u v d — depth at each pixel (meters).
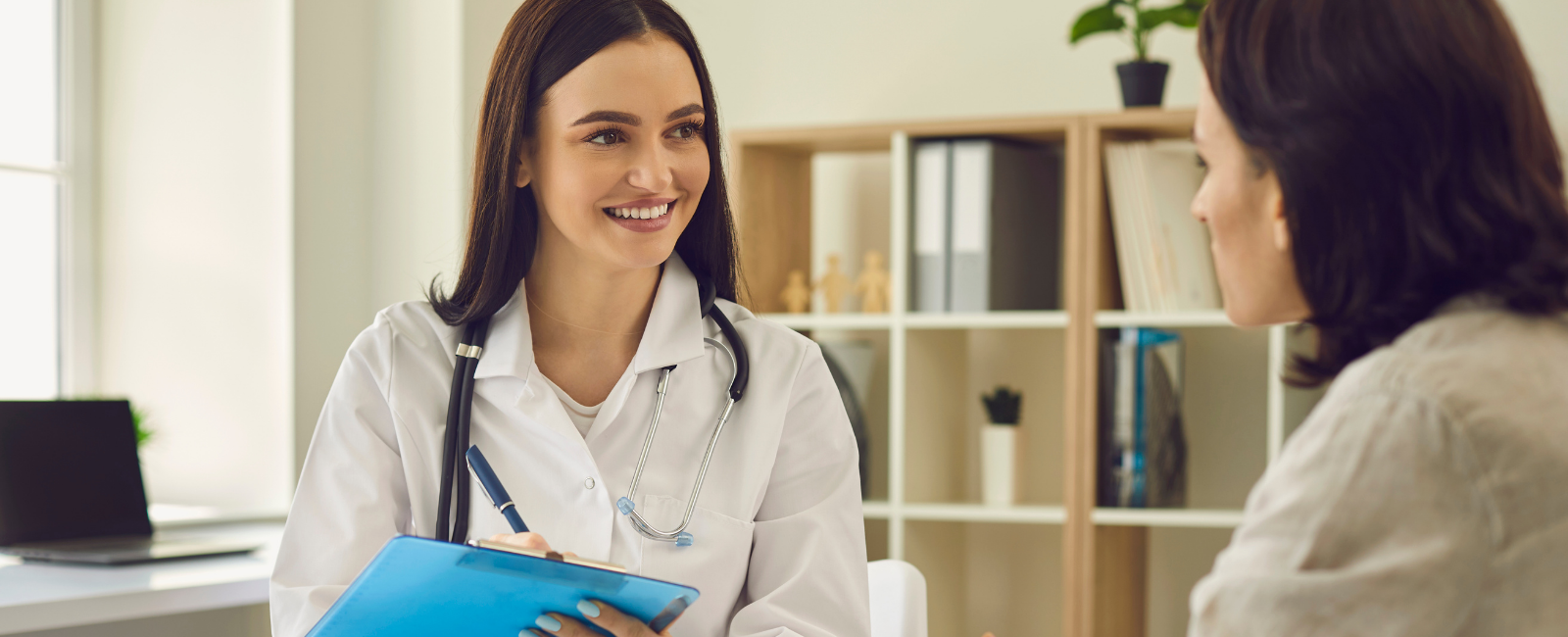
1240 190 0.75
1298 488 0.66
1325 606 0.63
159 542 2.12
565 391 1.31
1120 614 2.45
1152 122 2.29
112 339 2.64
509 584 0.93
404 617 1.02
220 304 2.61
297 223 2.59
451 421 1.24
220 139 2.62
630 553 1.22
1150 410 2.32
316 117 2.64
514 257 1.29
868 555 2.65
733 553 1.26
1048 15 2.68
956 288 2.41
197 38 2.63
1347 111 0.69
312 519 1.24
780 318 2.56
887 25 2.83
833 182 2.87
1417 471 0.63
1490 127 0.68
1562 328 0.69
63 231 2.59
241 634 2.36
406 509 1.30
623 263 1.21
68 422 2.13
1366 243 0.70
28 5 2.55
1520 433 0.63
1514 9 2.33
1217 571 0.69
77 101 2.61
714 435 1.29
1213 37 0.76
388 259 2.73
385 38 2.76
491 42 2.72
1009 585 2.74
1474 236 0.67
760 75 2.94
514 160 1.24
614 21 1.19
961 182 2.41
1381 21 0.69
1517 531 0.62
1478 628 0.62
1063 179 2.68
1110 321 2.30
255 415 2.58
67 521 2.09
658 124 1.19
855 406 2.57
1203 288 2.35
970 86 2.75
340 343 2.68
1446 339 0.68
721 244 1.38
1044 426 2.70
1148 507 2.32
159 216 2.64
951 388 2.67
